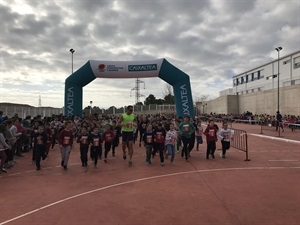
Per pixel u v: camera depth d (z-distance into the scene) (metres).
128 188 7.14
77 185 7.53
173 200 6.07
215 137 11.57
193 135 11.48
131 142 10.45
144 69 19.59
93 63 19.84
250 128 29.94
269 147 15.23
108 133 11.14
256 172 8.92
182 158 11.88
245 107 50.88
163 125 11.59
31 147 14.82
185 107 19.19
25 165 10.60
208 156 11.68
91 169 9.76
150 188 7.10
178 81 19.36
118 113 41.06
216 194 6.47
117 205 5.79
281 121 26.47
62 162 9.79
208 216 5.10
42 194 6.70
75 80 19.95
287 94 36.25
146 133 10.63
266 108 42.34
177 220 4.93
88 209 5.57
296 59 45.69
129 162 10.37
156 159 11.68
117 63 19.84
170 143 10.30
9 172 9.35
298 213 5.20
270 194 6.43
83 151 9.66
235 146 15.65
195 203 5.85
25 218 5.12
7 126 10.16
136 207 5.64
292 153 13.12
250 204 5.73
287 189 6.84
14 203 6.02
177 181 7.82
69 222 4.91
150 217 5.09
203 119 48.28
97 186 7.39
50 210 5.54
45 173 9.17
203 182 7.66
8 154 10.05
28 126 14.25
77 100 20.11
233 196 6.30
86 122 13.63
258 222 4.79
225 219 4.95
